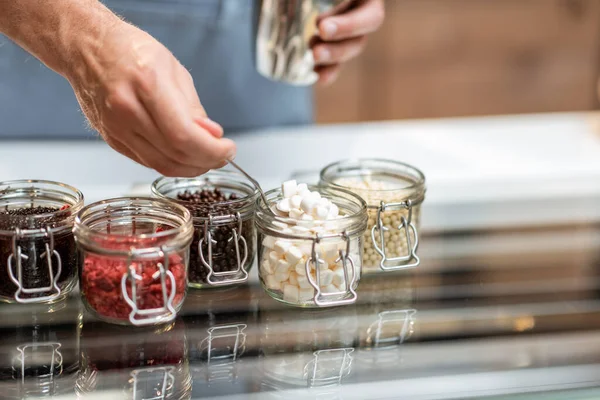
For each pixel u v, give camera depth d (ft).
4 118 4.52
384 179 2.96
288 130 4.31
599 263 2.91
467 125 4.61
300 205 2.48
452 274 2.80
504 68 8.13
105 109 2.16
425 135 4.37
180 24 4.53
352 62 7.82
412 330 2.42
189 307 2.51
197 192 2.70
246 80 4.80
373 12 3.38
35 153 3.77
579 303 2.61
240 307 2.53
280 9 3.19
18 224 2.31
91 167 3.63
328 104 7.91
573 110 8.37
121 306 2.29
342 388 2.10
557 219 3.30
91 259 2.30
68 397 2.01
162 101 2.08
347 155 3.94
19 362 2.16
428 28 7.84
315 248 2.41
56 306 2.47
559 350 2.32
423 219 3.24
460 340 2.36
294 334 2.38
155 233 2.25
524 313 2.54
